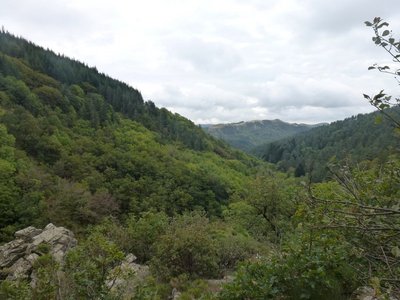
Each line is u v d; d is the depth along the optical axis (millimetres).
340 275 3869
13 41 110062
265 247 10570
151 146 75875
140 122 97375
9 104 61062
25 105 65312
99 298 4047
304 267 3990
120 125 86188
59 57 119812
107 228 13617
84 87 105875
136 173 56844
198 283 8195
